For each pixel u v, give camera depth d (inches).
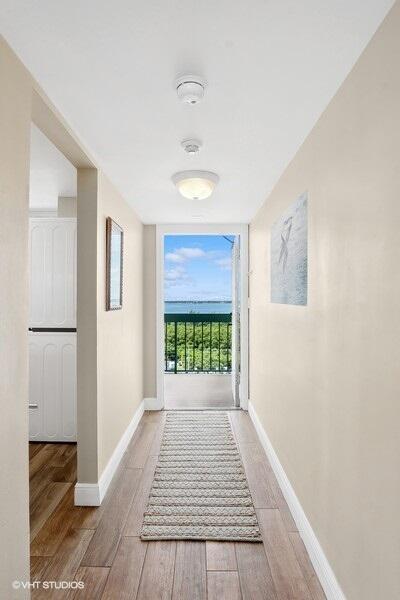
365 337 53.2
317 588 67.8
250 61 55.4
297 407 87.7
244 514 89.6
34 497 97.3
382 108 48.3
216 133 79.2
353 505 56.8
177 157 92.3
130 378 140.9
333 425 65.0
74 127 76.5
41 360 130.5
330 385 66.5
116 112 70.3
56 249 130.0
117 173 103.5
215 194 123.6
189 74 58.3
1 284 48.9
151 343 176.1
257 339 147.4
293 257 91.8
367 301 52.6
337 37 50.6
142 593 66.4
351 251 58.0
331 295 66.2
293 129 77.4
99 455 96.3
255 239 154.8
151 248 174.6
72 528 84.1
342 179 61.4
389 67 46.4
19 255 53.6
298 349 87.1
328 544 66.6
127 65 56.3
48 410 131.0
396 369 45.2
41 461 118.1
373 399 50.8
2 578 48.7
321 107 68.7
